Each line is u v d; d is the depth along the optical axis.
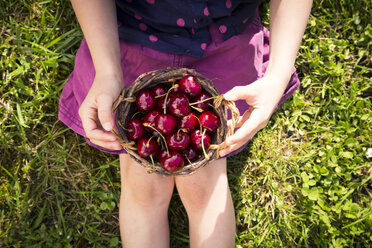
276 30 0.47
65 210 0.65
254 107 0.44
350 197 0.67
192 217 0.54
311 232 0.66
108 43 0.45
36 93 0.66
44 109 0.66
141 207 0.54
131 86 0.41
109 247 0.63
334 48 0.71
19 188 0.63
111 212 0.65
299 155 0.68
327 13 0.71
